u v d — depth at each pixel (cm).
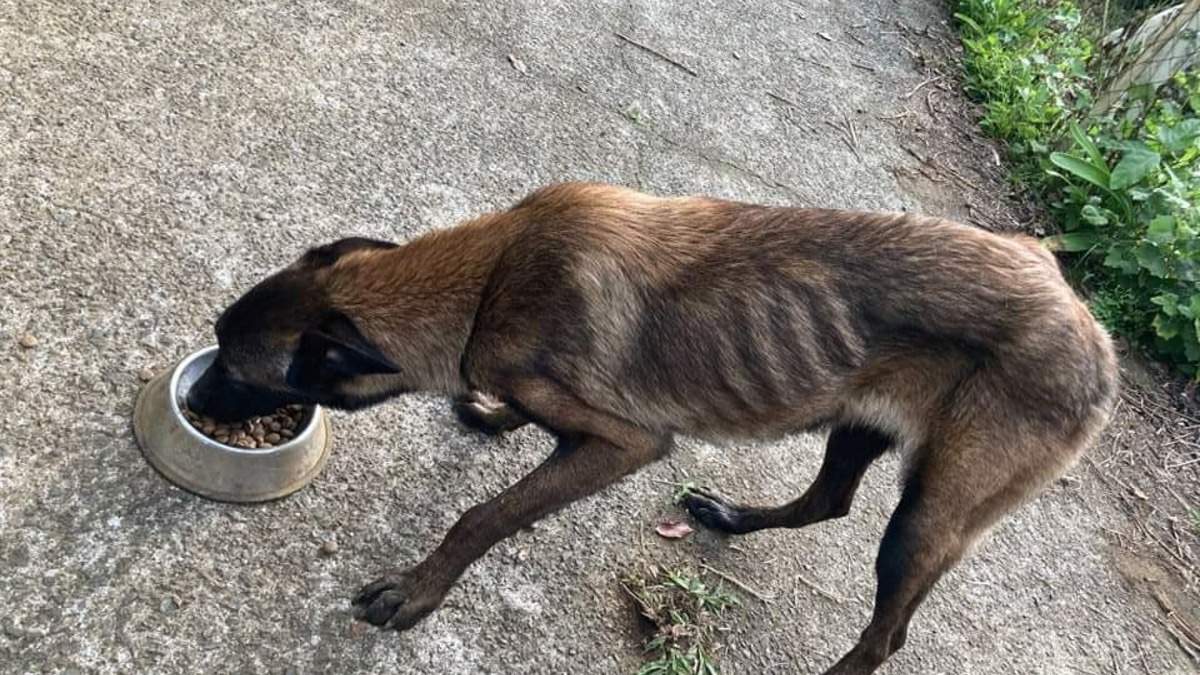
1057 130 203
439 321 91
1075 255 184
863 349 92
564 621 101
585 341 88
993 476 93
